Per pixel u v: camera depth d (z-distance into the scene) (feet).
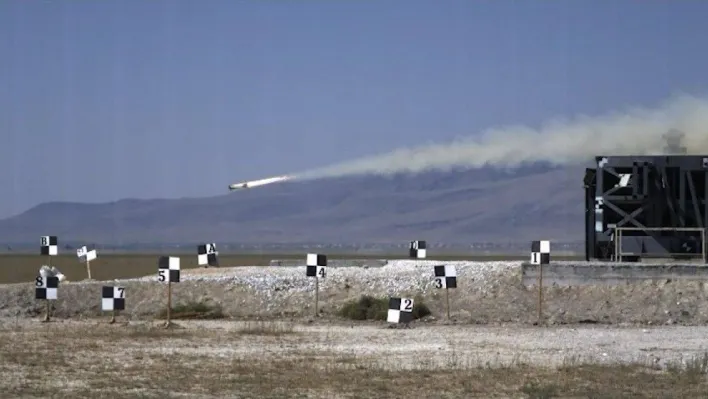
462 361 341.41
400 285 529.86
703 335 428.15
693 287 507.30
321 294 525.34
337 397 275.18
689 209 557.33
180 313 501.97
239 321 480.64
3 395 273.75
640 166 558.15
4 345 379.55
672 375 311.88
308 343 393.50
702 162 555.69
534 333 433.07
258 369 320.09
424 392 283.59
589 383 297.53
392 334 426.51
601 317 483.10
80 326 451.53
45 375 310.04
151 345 383.86
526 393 281.33
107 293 467.93
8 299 523.29
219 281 538.47
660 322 474.90
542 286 518.78
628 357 355.97
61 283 548.72
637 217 561.02
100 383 294.46
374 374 310.65
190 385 291.79
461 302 508.53
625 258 561.43
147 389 285.64
